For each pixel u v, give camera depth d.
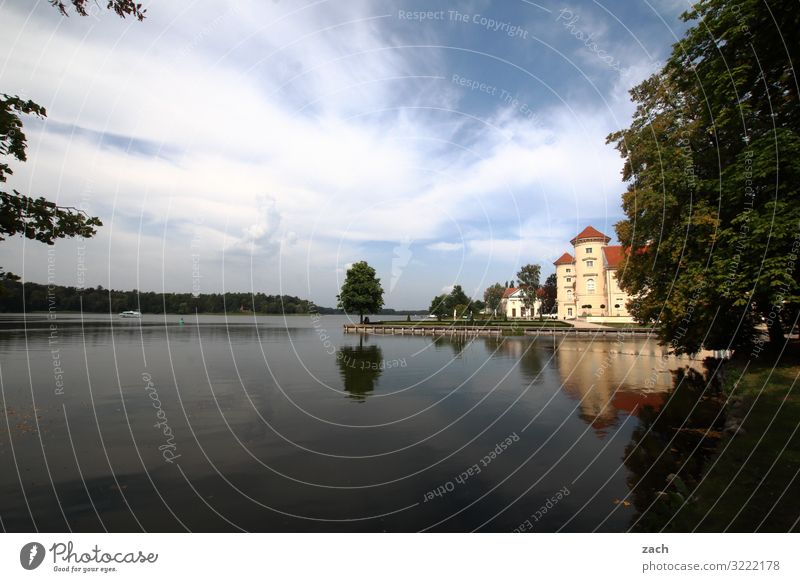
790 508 5.31
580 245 61.84
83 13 5.84
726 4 10.77
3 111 5.88
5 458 8.64
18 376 17.98
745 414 8.46
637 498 6.80
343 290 67.56
